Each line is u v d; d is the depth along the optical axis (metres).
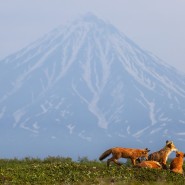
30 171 80.75
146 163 84.75
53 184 74.19
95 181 76.00
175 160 85.56
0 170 80.00
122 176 78.94
